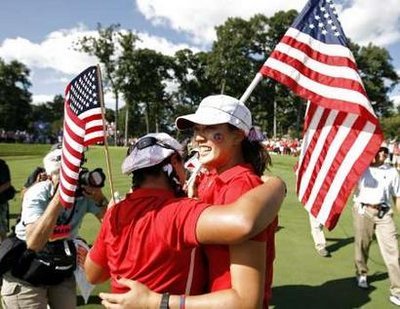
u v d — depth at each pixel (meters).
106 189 13.38
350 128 3.24
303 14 3.35
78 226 3.45
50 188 3.17
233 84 63.97
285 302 5.34
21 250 3.19
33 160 27.67
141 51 60.94
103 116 2.57
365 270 5.89
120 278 1.77
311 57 3.28
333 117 3.31
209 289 1.73
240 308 1.52
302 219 10.15
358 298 5.52
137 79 60.69
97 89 2.57
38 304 3.27
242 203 1.52
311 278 6.20
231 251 1.57
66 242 3.31
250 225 1.46
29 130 85.62
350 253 7.45
